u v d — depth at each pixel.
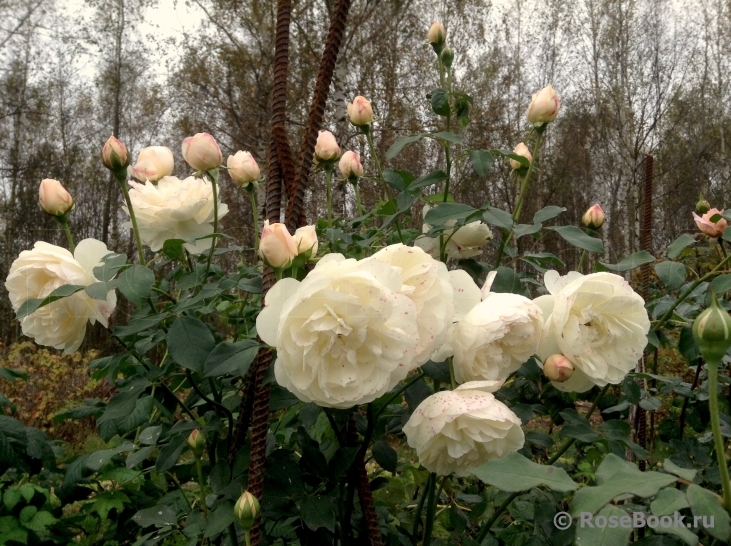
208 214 1.25
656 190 13.46
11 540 1.44
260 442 0.90
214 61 10.55
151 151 1.34
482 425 0.86
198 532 1.14
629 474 0.61
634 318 1.02
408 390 1.11
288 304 0.77
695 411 1.62
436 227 1.31
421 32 10.44
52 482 1.66
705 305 1.40
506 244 1.52
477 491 1.76
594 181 14.43
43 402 5.25
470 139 10.43
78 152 16.48
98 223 15.89
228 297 1.27
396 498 1.76
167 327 1.13
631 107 13.30
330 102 8.88
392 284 0.80
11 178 15.21
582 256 1.50
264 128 10.03
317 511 0.96
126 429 1.07
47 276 1.04
